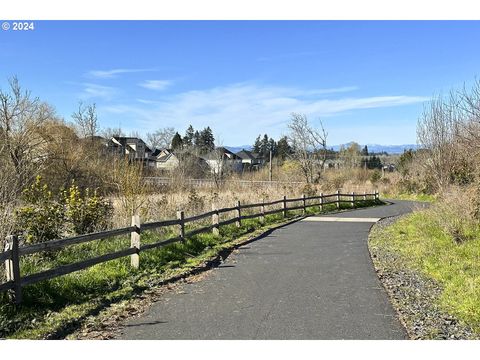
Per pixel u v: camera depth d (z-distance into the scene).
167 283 8.06
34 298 6.35
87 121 44.16
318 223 19.25
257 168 91.62
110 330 5.61
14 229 8.52
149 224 9.55
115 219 12.43
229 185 33.88
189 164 50.75
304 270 9.35
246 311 6.38
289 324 5.82
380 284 8.14
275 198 25.92
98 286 7.47
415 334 5.52
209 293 7.39
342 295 7.32
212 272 9.12
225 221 14.60
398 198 40.88
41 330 5.53
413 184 41.28
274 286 7.91
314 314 6.25
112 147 39.47
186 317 6.10
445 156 20.84
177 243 11.03
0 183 10.78
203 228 12.76
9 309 5.84
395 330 5.64
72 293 6.91
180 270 9.07
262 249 12.08
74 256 8.96
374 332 5.55
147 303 6.79
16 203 10.45
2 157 23.08
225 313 6.29
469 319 6.07
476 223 12.38
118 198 14.97
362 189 39.47
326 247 12.54
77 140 33.47
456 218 12.95
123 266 8.55
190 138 120.88
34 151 27.66
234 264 9.98
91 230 10.80
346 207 29.14
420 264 9.99
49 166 27.45
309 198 24.53
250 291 7.54
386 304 6.79
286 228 17.17
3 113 26.67
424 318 6.16
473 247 10.73
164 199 16.73
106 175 24.98
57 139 29.67
